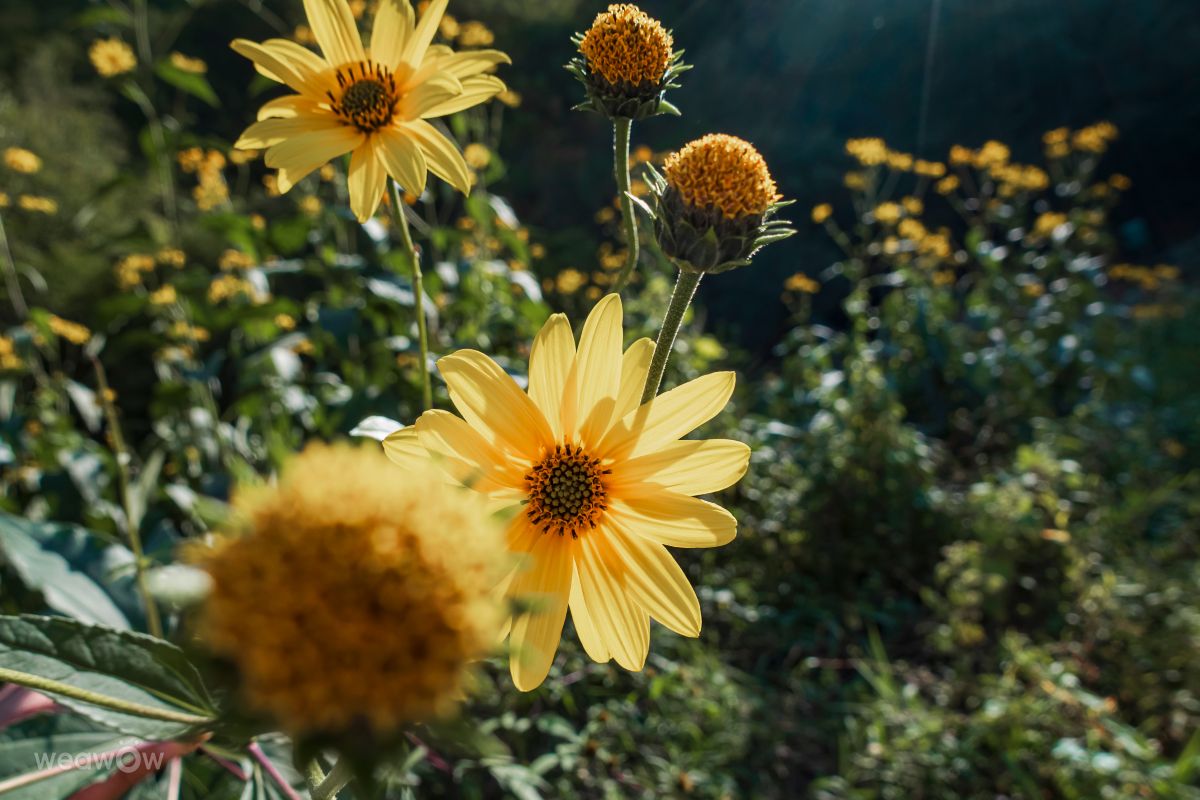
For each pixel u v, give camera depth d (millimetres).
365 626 569
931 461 5375
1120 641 3947
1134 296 9164
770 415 5801
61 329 4160
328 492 604
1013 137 11547
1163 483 5145
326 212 4109
